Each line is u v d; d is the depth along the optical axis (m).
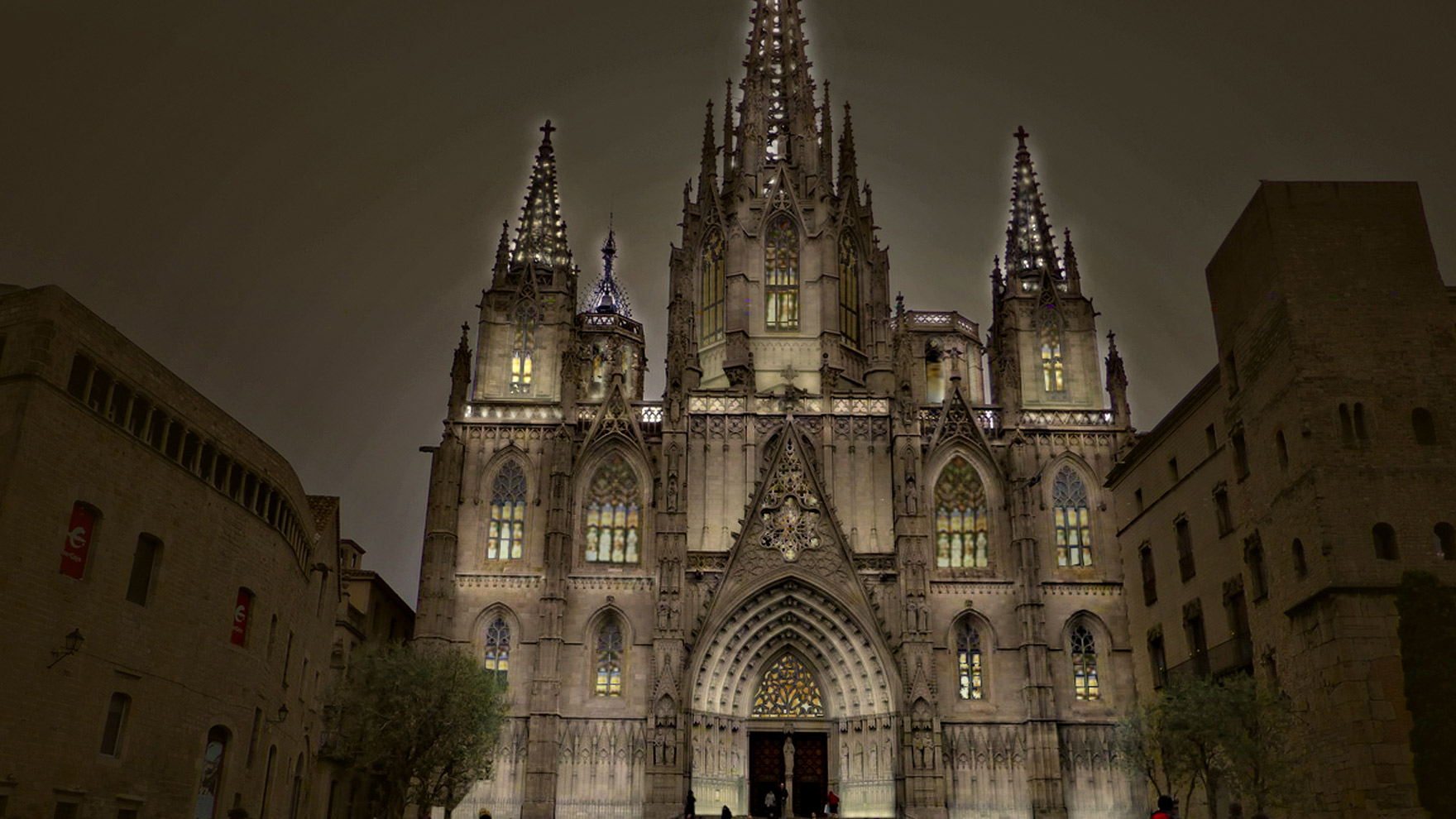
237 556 44.47
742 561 73.06
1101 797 71.38
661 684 67.94
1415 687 40.72
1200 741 49.16
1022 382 83.81
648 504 77.06
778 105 96.38
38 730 32.56
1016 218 89.94
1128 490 75.12
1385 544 46.09
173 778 39.28
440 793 61.09
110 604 36.00
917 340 101.62
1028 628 72.88
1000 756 71.75
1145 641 71.44
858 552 75.62
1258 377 52.34
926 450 79.19
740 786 71.38
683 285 85.75
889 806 68.88
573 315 84.12
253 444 45.66
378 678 58.19
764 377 84.94
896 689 70.25
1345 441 47.31
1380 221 50.22
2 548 31.20
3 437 31.80
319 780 62.12
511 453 78.25
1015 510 75.88
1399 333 48.66
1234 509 56.78
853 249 90.81
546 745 69.56
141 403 37.97
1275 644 51.22
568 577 74.56
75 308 34.31
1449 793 38.94
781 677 74.62
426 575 73.12
